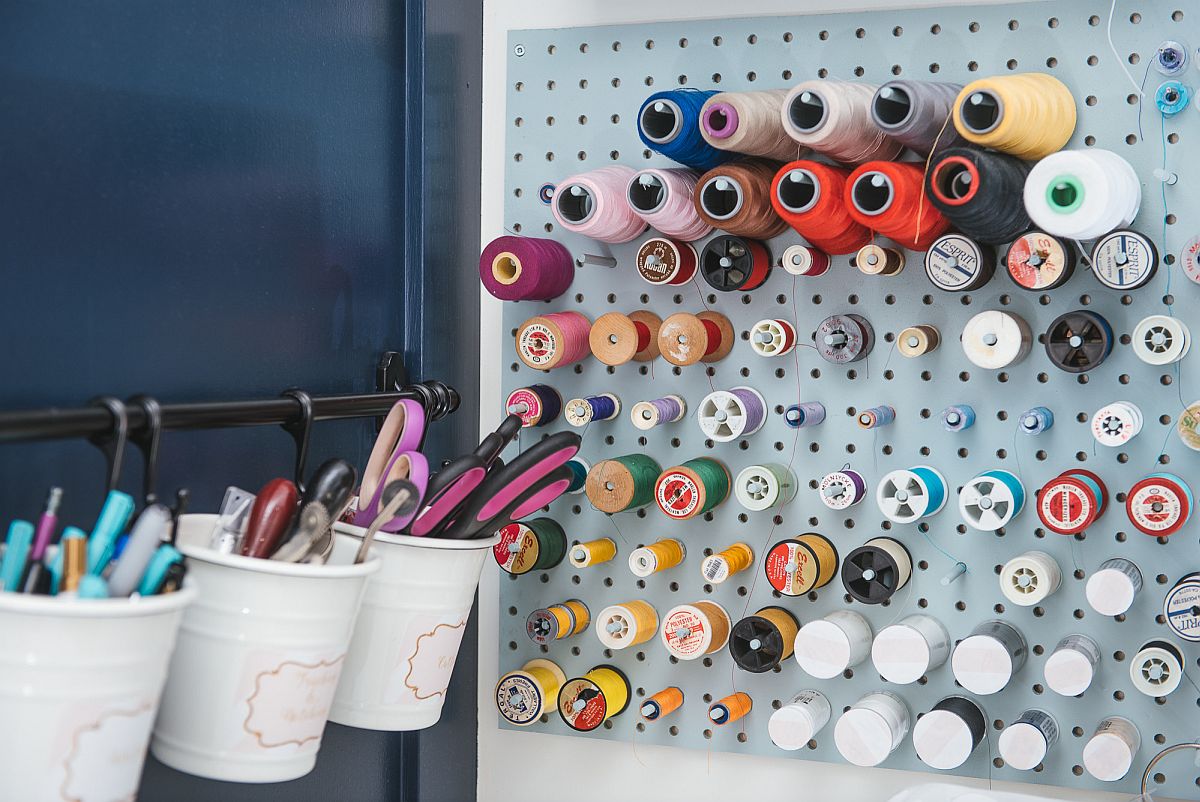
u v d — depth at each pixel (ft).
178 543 2.58
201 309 2.90
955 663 3.52
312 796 3.45
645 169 3.71
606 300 4.09
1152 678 3.43
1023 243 3.34
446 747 4.17
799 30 3.84
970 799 3.50
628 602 4.05
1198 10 3.47
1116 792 3.63
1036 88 3.29
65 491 2.47
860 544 3.85
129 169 2.62
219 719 2.48
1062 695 3.66
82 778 2.02
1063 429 3.64
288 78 3.26
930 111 3.14
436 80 4.00
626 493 3.77
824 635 3.62
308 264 3.39
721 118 3.33
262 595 2.44
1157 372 3.54
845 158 3.42
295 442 3.25
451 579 3.16
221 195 2.97
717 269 3.77
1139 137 3.52
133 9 2.63
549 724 4.22
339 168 3.55
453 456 4.20
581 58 4.10
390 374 3.81
